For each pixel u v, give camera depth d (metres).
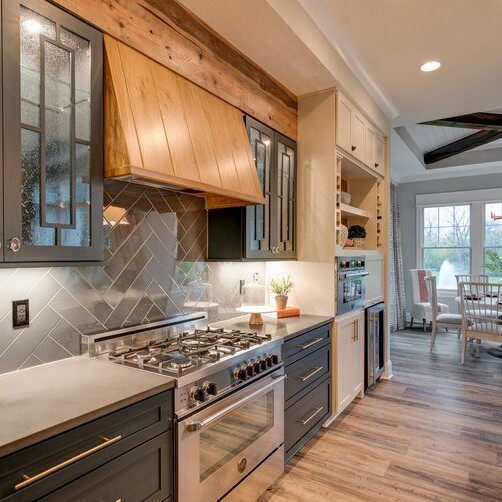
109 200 1.89
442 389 3.76
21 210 1.26
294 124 3.06
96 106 1.51
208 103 2.09
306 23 2.32
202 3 1.92
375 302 3.84
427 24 2.52
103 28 1.55
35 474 1.03
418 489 2.20
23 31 1.29
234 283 2.82
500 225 6.49
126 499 1.29
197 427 1.52
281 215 2.86
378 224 4.11
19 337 1.53
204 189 1.84
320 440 2.74
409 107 3.94
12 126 1.23
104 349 1.81
